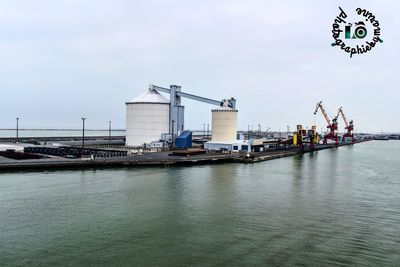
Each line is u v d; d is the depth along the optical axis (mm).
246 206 37531
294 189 48375
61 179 51219
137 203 37969
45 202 37625
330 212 35781
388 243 26891
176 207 36531
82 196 40750
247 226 30438
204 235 28031
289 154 113188
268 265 22578
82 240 26641
